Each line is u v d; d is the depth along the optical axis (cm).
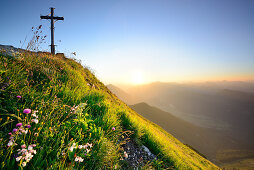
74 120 322
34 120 230
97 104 489
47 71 550
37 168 198
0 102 271
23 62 482
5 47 656
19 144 217
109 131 403
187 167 714
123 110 661
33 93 339
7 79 330
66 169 206
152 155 517
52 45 1289
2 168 180
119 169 315
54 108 321
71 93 463
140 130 584
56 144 248
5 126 249
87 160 274
